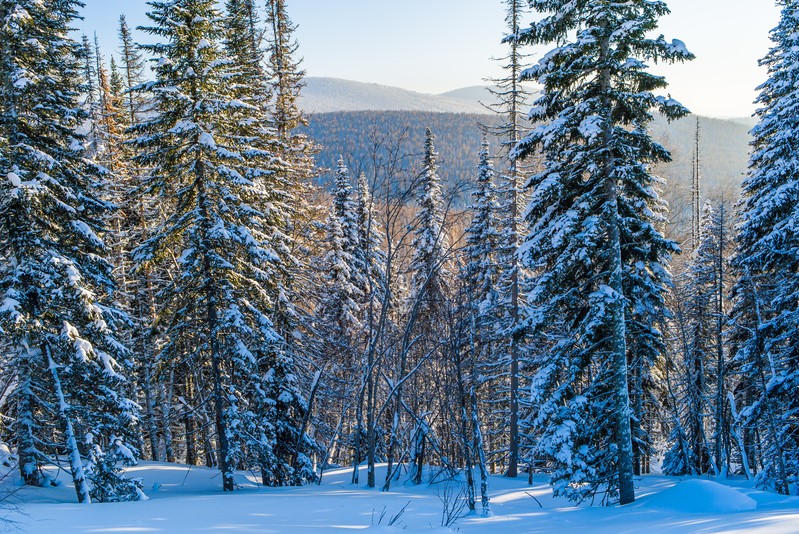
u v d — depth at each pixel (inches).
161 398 1233.4
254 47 1141.1
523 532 459.8
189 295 787.4
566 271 591.5
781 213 746.8
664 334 850.8
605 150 549.0
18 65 666.2
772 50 861.2
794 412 746.8
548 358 653.3
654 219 629.9
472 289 675.4
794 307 766.5
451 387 772.6
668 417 1221.1
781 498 512.7
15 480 739.4
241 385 856.3
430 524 511.2
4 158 635.5
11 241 657.6
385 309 817.5
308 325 1032.8
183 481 910.4
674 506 498.6
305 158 1128.2
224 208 762.2
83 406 708.0
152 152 789.9
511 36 593.6
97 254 753.6
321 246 1222.3
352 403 1013.8
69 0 708.0
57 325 698.8
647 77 551.8
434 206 1040.2
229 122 800.9
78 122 727.7
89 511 533.0
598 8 530.9
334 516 527.5
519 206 1058.1
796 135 731.4
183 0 756.6
